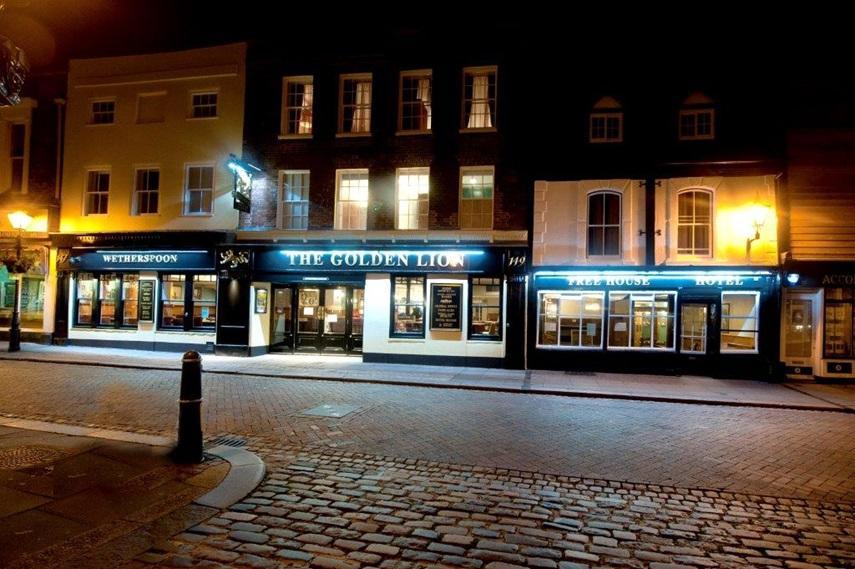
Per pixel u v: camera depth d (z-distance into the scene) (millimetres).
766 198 15000
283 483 5602
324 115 17406
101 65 19062
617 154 15734
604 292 15703
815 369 14922
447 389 12617
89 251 18672
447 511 4984
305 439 7508
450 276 16328
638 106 15781
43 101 19375
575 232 15883
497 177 16219
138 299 18469
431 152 16625
